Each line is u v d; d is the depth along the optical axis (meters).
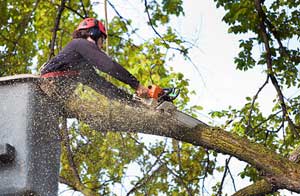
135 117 8.79
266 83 14.59
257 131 15.01
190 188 13.82
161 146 13.65
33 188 8.02
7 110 8.30
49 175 8.38
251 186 10.10
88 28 8.99
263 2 16.23
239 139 9.12
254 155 9.06
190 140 9.05
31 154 8.12
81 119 8.95
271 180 9.12
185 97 14.44
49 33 16.41
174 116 8.83
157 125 8.85
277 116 15.16
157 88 8.62
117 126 8.95
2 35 15.66
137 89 8.64
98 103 8.81
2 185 7.97
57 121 8.63
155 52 13.62
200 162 14.26
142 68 13.40
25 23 14.76
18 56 15.67
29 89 8.38
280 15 16.38
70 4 16.59
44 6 16.47
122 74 8.57
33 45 16.30
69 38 16.56
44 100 8.52
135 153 12.62
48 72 8.62
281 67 16.02
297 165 9.12
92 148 12.51
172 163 14.14
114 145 12.56
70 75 8.69
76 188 11.98
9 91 8.38
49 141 8.48
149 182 12.88
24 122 8.23
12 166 8.02
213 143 9.04
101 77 8.86
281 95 14.55
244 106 15.35
